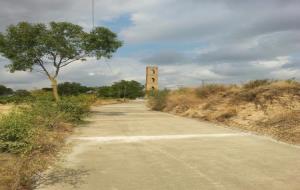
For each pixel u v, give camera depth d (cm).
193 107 2502
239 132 1441
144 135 1378
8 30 2338
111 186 687
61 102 1780
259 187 675
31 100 1689
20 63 2380
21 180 689
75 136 1349
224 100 2205
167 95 3209
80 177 749
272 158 923
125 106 4462
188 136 1342
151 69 10556
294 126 1340
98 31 2456
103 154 992
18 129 966
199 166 840
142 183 705
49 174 769
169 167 834
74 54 2423
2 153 913
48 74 2447
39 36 2339
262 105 1781
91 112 2781
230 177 743
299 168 816
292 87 1911
